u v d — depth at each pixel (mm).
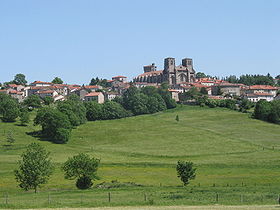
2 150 181375
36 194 96312
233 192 93000
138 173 132750
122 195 90188
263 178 118688
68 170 108750
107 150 189500
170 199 82688
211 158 162125
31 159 104500
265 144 195750
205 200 80250
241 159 156750
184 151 182375
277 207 71188
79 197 88125
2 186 113438
